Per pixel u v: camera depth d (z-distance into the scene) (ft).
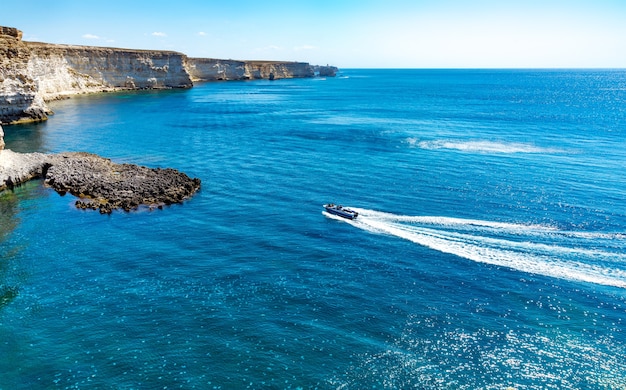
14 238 115.03
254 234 117.91
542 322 79.92
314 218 129.08
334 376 67.21
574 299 86.84
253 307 84.17
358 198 145.89
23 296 87.92
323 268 99.35
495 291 89.92
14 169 162.71
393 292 89.61
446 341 75.00
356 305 84.99
